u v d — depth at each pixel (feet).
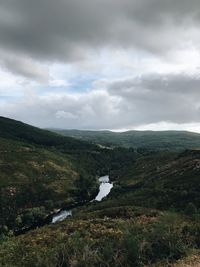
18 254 80.38
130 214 233.96
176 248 72.13
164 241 74.49
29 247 93.30
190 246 76.23
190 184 389.39
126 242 72.43
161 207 318.45
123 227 119.03
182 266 65.46
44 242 119.24
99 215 248.73
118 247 72.95
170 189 385.09
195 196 325.21
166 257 70.54
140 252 70.79
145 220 156.04
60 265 68.59
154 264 67.56
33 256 72.79
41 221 394.11
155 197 355.97
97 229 142.51
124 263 68.28
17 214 398.42
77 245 74.54
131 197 389.60
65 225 193.47
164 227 83.25
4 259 75.05
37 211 402.93
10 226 360.69
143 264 67.72
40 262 69.41
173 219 103.65
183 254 71.36
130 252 69.87
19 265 70.85
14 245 94.99
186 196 330.34
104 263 68.03
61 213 433.07
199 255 70.85
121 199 391.04
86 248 71.36
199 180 397.19
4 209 402.93
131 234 78.64
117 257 69.77
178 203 317.83
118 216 233.76
